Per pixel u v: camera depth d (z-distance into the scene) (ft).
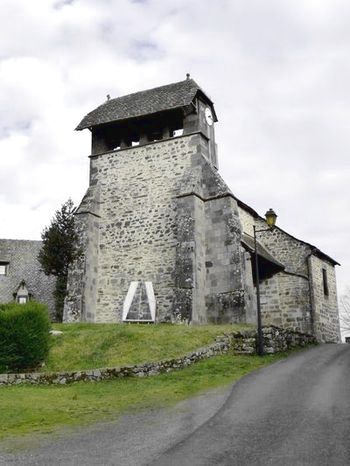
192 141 73.41
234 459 20.84
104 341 49.96
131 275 71.36
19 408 32.37
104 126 79.56
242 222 82.17
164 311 67.77
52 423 29.04
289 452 21.33
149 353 46.68
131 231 73.41
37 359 43.80
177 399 33.88
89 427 27.81
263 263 77.00
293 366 44.62
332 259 88.84
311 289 78.74
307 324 77.25
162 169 74.23
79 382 40.81
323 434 23.63
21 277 93.25
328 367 43.65
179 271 65.57
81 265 70.95
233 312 64.18
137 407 32.19
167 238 70.54
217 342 50.62
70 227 73.51
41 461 21.86
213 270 67.05
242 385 36.70
